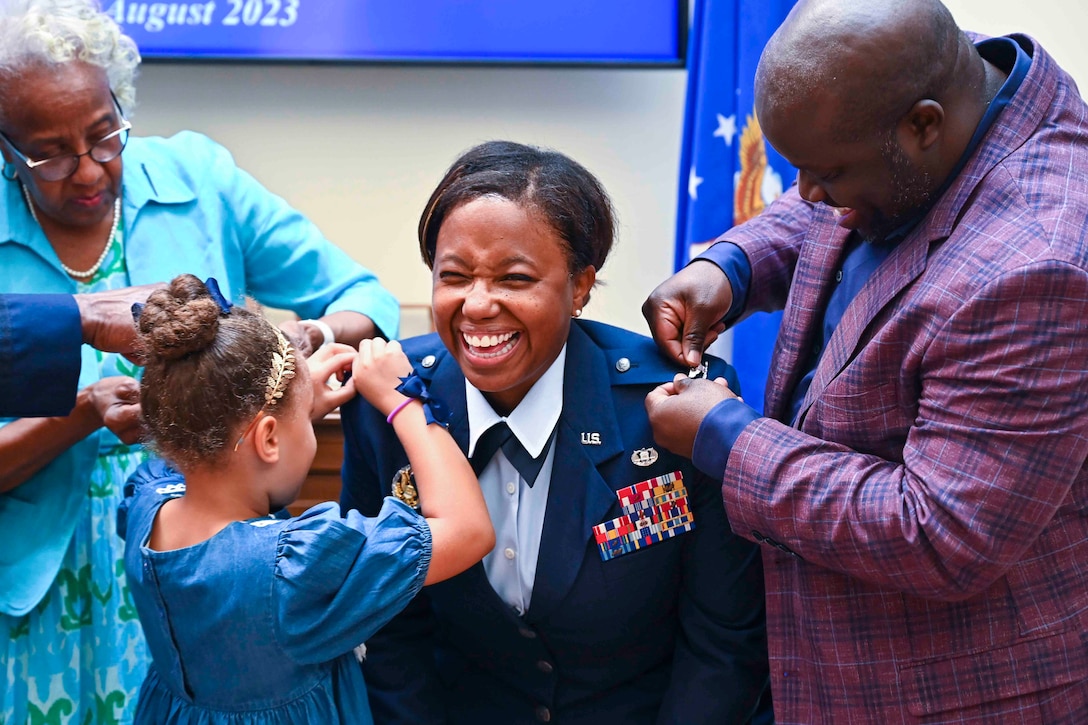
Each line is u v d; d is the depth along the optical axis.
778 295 1.46
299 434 1.22
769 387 1.37
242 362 1.15
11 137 1.42
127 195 1.62
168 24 2.49
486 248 1.14
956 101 1.12
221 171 1.76
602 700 1.34
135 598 1.23
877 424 1.15
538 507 1.29
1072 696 1.12
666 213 2.65
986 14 2.51
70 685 1.53
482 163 1.18
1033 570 1.11
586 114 2.62
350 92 2.59
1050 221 1.04
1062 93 1.16
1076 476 1.09
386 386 1.29
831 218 1.34
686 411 1.19
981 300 1.03
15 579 1.47
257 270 1.81
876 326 1.17
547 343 1.18
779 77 1.09
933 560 1.05
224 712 1.18
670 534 1.25
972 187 1.12
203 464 1.17
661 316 1.34
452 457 1.25
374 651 1.35
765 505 1.12
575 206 1.17
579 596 1.26
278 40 2.51
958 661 1.12
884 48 1.06
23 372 1.35
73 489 1.53
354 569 1.13
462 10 2.51
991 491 1.02
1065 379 1.00
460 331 1.19
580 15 2.52
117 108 1.52
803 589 1.20
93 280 1.60
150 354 1.17
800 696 1.23
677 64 2.53
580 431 1.27
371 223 2.63
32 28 1.38
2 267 1.55
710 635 1.29
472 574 1.28
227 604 1.14
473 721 1.38
